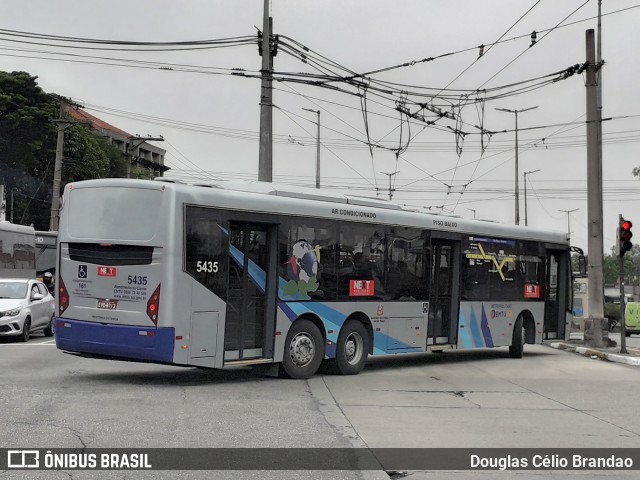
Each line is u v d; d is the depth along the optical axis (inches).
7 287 778.8
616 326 1806.1
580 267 804.6
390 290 574.2
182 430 317.4
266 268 487.2
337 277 529.0
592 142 880.9
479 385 510.9
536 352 824.3
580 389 506.3
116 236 435.8
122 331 427.2
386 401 422.3
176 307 423.2
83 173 2087.8
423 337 604.4
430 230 617.6
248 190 490.9
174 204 427.8
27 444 281.0
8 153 1875.0
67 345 448.1
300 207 503.5
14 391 402.3
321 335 517.3
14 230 1125.1
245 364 463.2
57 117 1915.6
